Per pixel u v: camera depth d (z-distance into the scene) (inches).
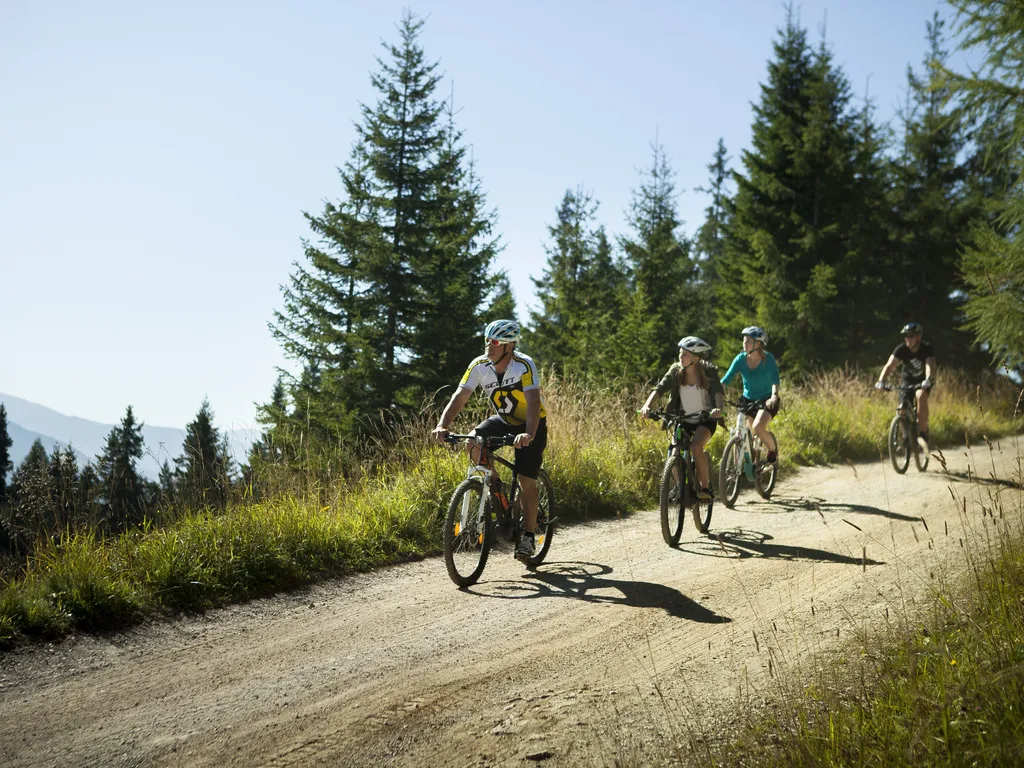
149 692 150.7
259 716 139.9
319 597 214.4
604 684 149.7
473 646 174.2
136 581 202.5
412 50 840.3
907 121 1021.8
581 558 256.2
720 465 335.3
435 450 322.7
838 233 942.4
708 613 190.5
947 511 300.0
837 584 206.8
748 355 344.8
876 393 644.1
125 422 1025.5
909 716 112.2
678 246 1114.7
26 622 175.8
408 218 813.2
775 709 125.9
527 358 230.1
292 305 826.2
